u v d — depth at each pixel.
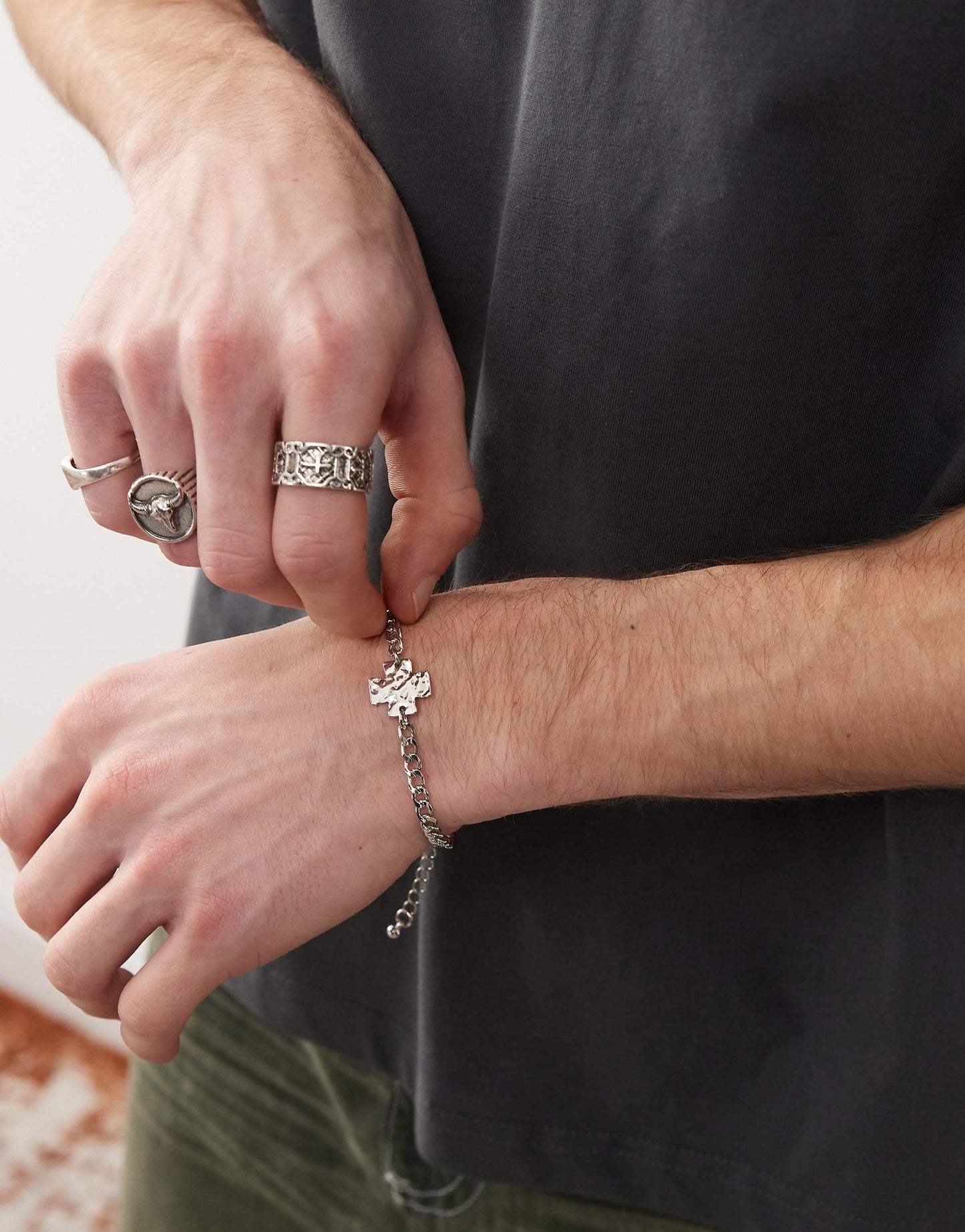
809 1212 0.53
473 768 0.48
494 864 0.54
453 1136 0.57
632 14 0.46
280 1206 0.67
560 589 0.49
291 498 0.44
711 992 0.53
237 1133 0.66
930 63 0.44
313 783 0.48
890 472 0.48
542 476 0.51
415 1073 0.58
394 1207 0.63
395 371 0.47
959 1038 0.49
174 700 0.49
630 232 0.47
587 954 0.54
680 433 0.49
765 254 0.46
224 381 0.44
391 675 0.48
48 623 1.10
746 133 0.45
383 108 0.50
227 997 0.65
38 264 0.91
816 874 0.51
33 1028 1.23
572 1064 0.55
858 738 0.45
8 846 0.52
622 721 0.47
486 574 0.54
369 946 0.58
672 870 0.52
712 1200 0.55
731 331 0.47
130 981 0.50
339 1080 0.62
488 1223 0.60
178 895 0.48
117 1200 1.06
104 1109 1.15
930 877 0.48
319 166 0.48
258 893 0.48
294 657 0.49
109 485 0.47
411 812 0.49
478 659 0.48
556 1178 0.57
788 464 0.48
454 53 0.49
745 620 0.47
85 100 0.54
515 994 0.55
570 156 0.48
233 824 0.48
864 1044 0.50
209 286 0.45
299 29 0.55
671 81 0.46
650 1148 0.56
